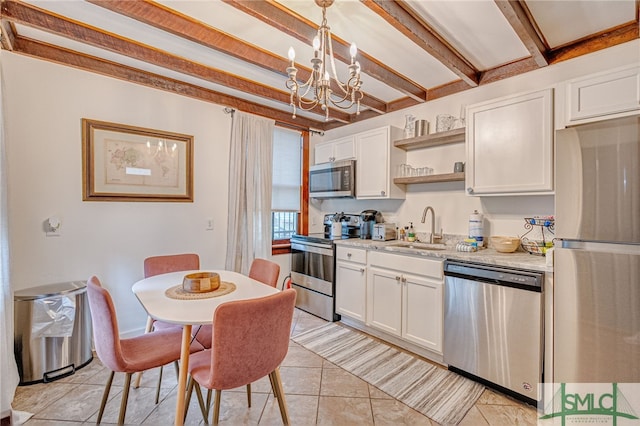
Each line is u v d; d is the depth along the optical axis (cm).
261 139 343
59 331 210
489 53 233
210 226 315
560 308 169
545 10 182
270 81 289
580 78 190
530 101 211
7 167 178
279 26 181
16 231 216
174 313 144
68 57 232
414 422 172
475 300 207
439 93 295
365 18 188
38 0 175
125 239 264
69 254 238
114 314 144
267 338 138
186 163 297
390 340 276
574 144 164
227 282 200
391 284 266
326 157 388
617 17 189
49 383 205
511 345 191
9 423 167
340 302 317
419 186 314
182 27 192
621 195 150
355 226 362
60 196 233
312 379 215
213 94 310
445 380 214
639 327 145
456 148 286
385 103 341
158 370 224
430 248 274
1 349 167
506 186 223
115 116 257
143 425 167
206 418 169
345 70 257
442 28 200
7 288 177
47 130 227
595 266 157
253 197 337
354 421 172
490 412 180
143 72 266
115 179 257
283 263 383
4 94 183
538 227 232
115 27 201
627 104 172
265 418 175
